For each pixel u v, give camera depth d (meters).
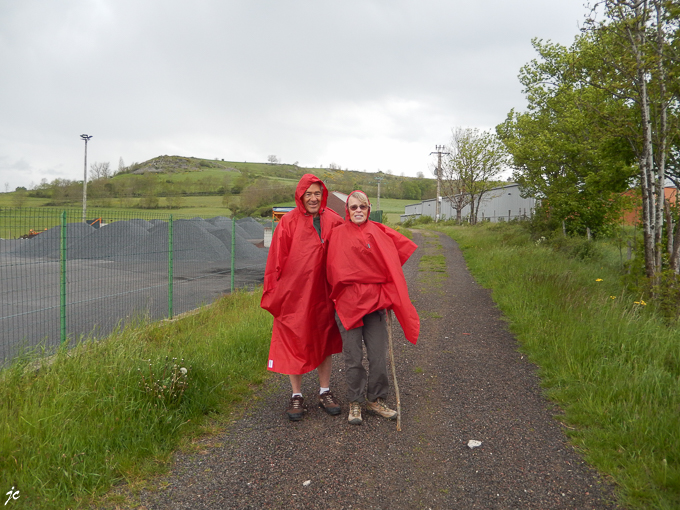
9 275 9.27
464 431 3.33
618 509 2.40
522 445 3.11
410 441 3.20
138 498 2.52
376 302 3.40
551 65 18.73
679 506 2.34
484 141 38.62
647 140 6.75
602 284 8.02
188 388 3.64
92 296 9.01
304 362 3.50
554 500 2.50
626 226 16.28
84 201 37.44
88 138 37.31
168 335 5.48
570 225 16.03
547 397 3.89
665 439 2.89
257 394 4.02
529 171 17.17
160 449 2.97
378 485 2.67
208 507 2.46
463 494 2.58
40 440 2.77
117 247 14.43
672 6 5.93
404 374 4.54
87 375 3.55
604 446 2.98
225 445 3.12
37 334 6.11
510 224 26.05
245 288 9.38
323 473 2.79
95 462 2.71
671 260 6.59
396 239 3.59
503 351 5.25
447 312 7.35
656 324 5.32
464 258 15.23
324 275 3.60
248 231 34.06
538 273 8.91
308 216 3.55
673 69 6.33
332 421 3.51
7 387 3.36
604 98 11.52
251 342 5.00
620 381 3.76
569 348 4.70
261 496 2.56
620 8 6.61
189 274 12.83
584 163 14.52
